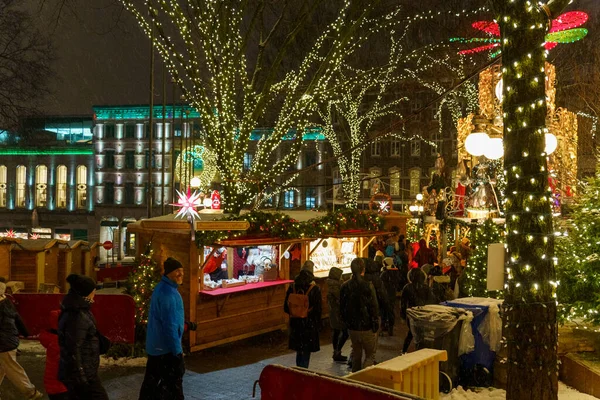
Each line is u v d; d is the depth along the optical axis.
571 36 12.90
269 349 12.29
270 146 19.58
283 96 27.08
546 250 6.00
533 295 5.95
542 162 6.04
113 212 78.06
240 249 13.49
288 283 14.11
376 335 9.59
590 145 22.62
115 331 11.38
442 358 6.46
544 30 6.15
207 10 18.17
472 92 26.89
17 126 35.75
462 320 8.63
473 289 12.73
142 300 11.89
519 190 6.05
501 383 8.72
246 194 18.58
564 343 9.02
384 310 12.29
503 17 6.16
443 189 22.14
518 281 6.01
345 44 19.42
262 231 13.02
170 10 17.64
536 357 5.90
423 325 8.55
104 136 78.06
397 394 4.61
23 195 82.81
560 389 8.41
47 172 81.94
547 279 5.98
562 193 14.53
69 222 80.75
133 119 76.88
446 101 34.47
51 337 6.83
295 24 19.53
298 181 65.50
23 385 8.37
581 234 9.84
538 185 6.02
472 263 12.99
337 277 11.13
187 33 18.00
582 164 21.94
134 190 77.44
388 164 63.97
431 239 27.19
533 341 5.91
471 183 18.20
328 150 65.12
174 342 7.06
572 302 9.73
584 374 8.25
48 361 6.82
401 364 5.92
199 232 11.65
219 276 12.86
